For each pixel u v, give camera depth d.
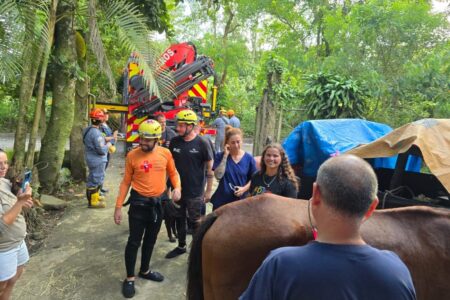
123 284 3.62
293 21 19.66
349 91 7.80
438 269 2.14
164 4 7.99
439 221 2.21
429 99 9.81
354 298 1.10
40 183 6.41
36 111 4.96
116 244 4.69
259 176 3.29
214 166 3.95
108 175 8.48
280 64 9.12
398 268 1.16
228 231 2.20
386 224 2.20
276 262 1.19
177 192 3.79
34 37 4.33
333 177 1.18
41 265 4.07
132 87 8.88
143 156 3.53
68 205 6.14
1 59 4.02
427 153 2.88
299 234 2.12
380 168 4.90
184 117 4.11
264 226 2.15
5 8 4.00
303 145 4.58
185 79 8.84
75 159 7.45
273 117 8.94
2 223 2.60
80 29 7.08
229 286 2.18
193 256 2.35
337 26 12.73
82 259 4.25
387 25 10.35
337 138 4.51
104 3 5.09
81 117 7.48
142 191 3.53
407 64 9.86
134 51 4.78
